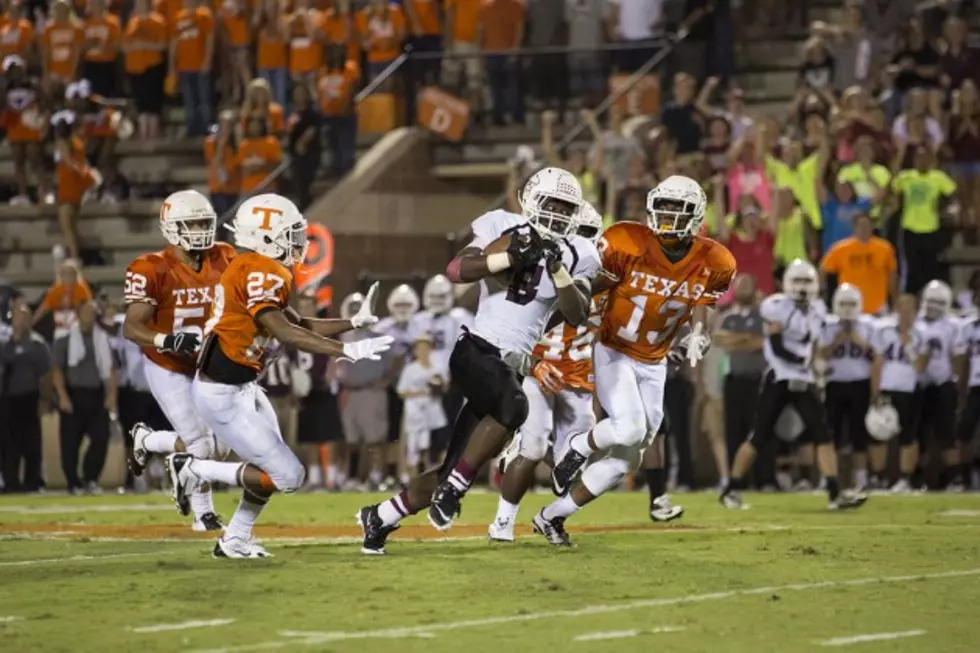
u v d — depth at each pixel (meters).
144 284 34.62
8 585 27.64
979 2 70.88
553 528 33.72
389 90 68.19
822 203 60.94
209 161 66.62
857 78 66.56
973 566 30.73
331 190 66.00
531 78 67.44
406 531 37.78
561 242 31.67
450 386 58.47
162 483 59.00
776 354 47.16
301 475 30.47
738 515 44.72
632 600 26.14
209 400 30.12
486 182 68.50
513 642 22.41
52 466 59.69
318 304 61.94
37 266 71.62
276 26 70.44
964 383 57.06
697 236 33.81
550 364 34.28
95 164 71.94
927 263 61.47
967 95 64.81
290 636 22.84
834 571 29.81
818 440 47.16
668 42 66.19
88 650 21.88
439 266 67.75
